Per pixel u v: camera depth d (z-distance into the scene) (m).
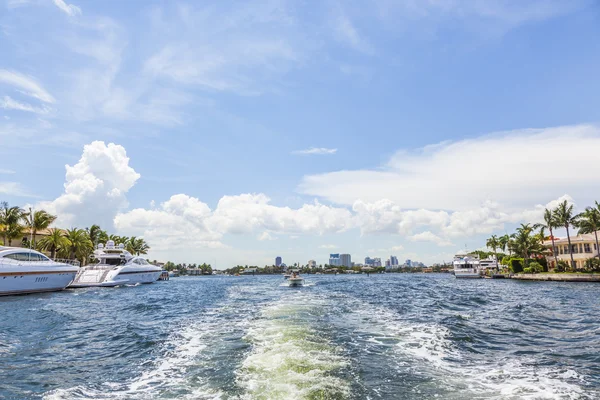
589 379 8.96
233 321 18.33
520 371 9.61
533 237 91.25
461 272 100.50
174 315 21.69
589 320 18.31
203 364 10.37
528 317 19.61
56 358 11.71
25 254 37.16
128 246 117.25
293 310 22.20
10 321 19.31
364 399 7.47
